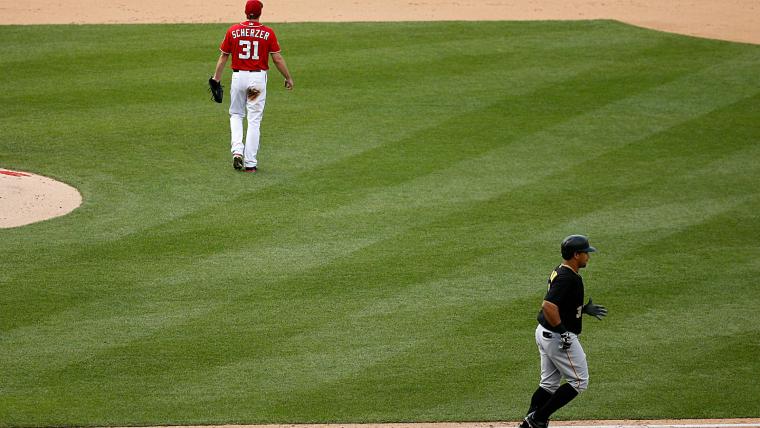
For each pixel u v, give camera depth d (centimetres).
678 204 5266
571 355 2981
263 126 6397
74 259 4419
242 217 4969
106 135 6138
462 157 5931
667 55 8069
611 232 4862
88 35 8219
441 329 3841
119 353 3597
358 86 7169
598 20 9081
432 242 4700
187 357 3584
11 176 5412
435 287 4216
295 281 4247
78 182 5400
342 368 3531
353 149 6031
